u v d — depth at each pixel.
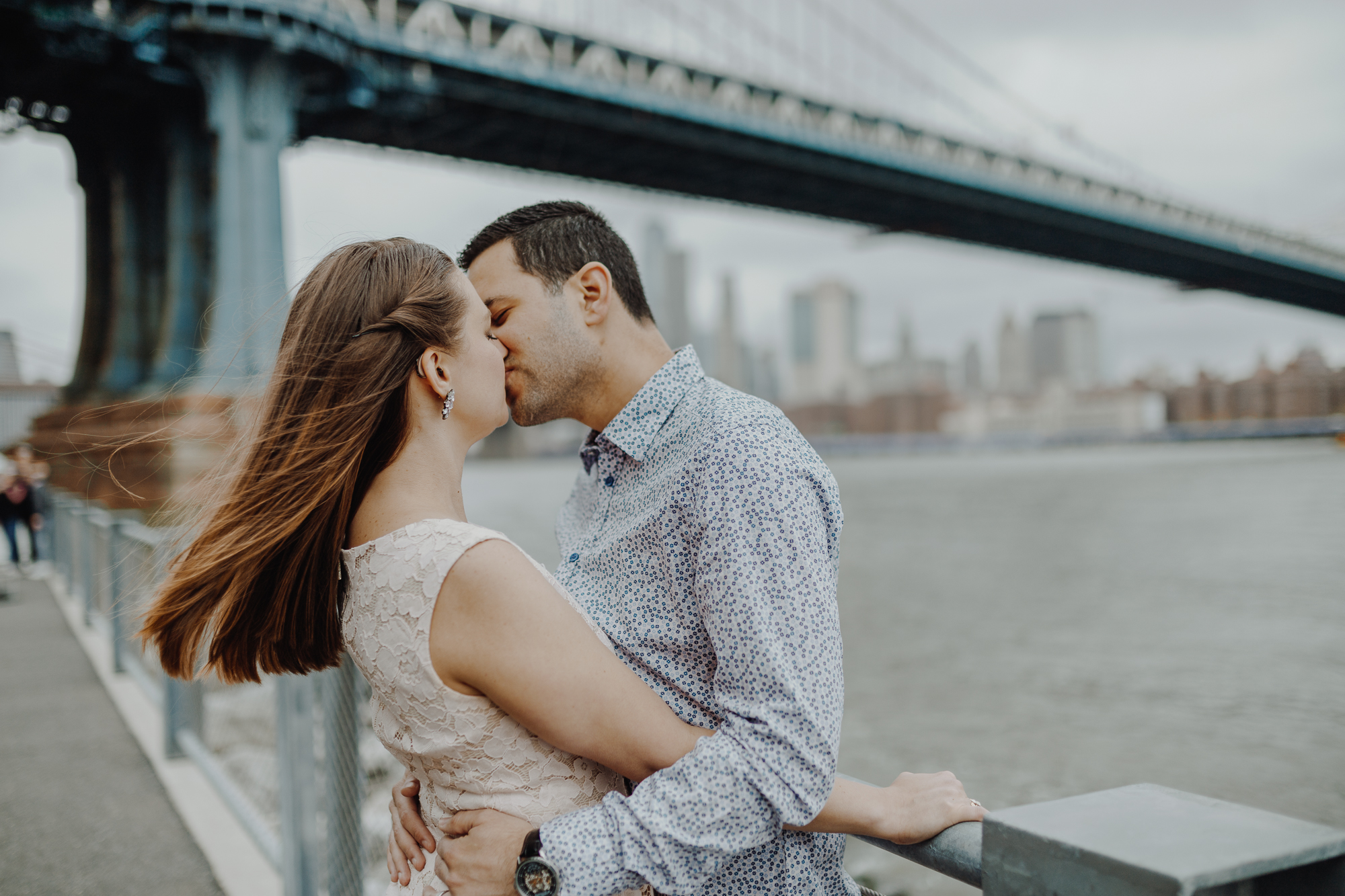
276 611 0.86
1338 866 0.60
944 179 36.81
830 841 0.93
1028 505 43.00
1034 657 12.68
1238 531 29.31
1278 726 9.22
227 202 19.20
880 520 36.50
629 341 1.05
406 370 0.86
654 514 0.91
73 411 12.93
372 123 26.75
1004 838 0.65
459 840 0.84
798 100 33.12
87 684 4.79
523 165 33.81
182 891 2.45
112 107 21.20
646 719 0.81
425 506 0.86
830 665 0.82
